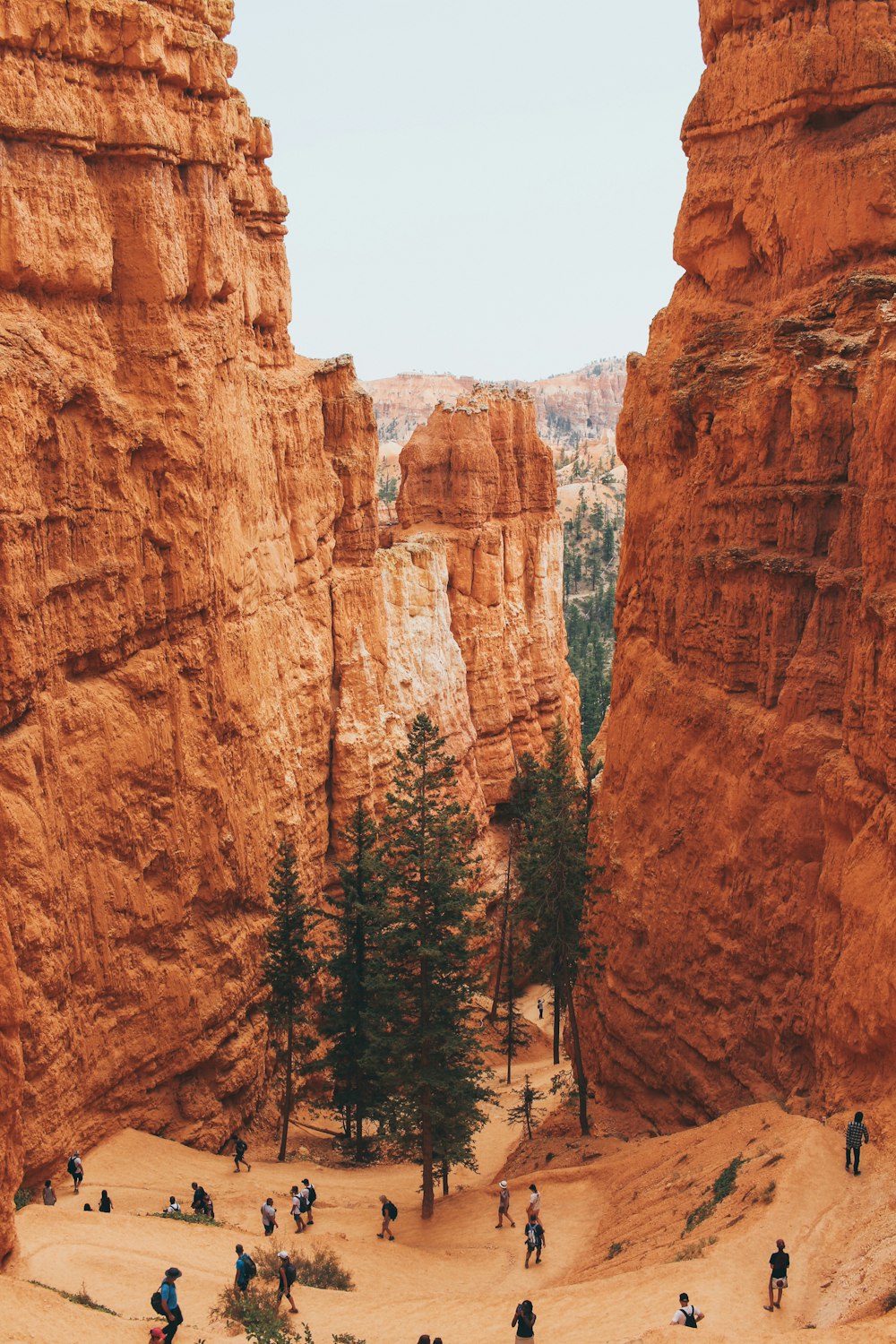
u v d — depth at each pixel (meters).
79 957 36.44
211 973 42.12
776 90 38.69
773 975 34.50
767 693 35.88
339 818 58.66
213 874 42.69
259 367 54.88
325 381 62.94
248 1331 25.11
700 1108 37.12
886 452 30.23
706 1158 31.92
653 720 41.34
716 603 38.59
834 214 37.28
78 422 37.19
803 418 35.09
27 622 33.94
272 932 44.31
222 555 44.34
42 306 37.03
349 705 60.28
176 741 41.19
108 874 37.91
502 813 78.81
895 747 29.19
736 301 41.03
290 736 52.19
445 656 72.69
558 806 42.88
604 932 42.88
